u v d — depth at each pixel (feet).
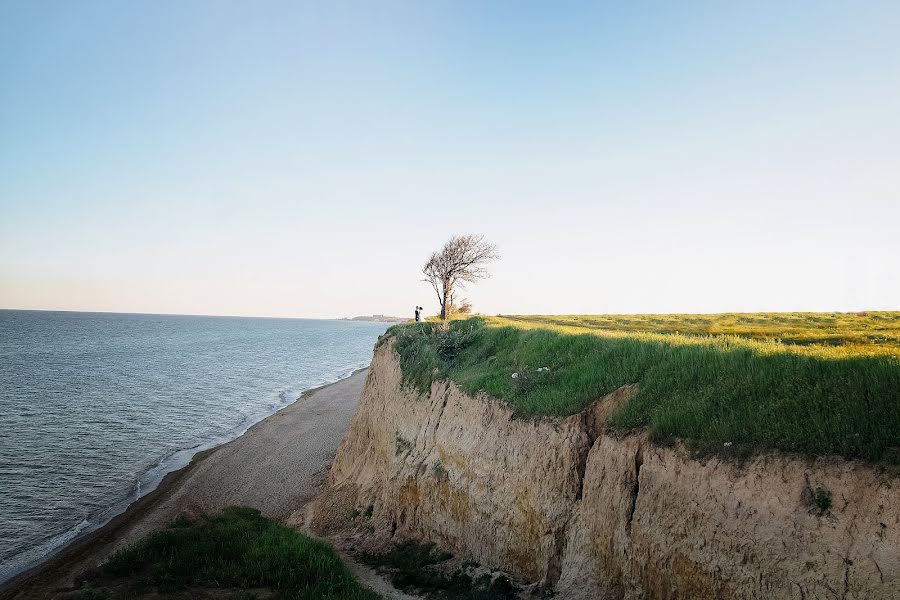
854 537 22.49
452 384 67.97
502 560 43.83
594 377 46.85
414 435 69.72
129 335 565.12
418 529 57.36
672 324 116.98
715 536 27.12
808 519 24.09
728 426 30.22
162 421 152.46
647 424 35.63
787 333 77.30
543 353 62.23
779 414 29.19
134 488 97.40
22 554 69.46
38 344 396.57
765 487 26.32
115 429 138.72
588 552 35.32
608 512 34.53
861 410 26.32
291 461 112.16
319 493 91.09
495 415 53.06
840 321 112.88
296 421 152.25
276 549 45.98
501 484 46.78
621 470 34.83
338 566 44.73
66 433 130.82
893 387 27.09
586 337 60.85
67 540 74.43
